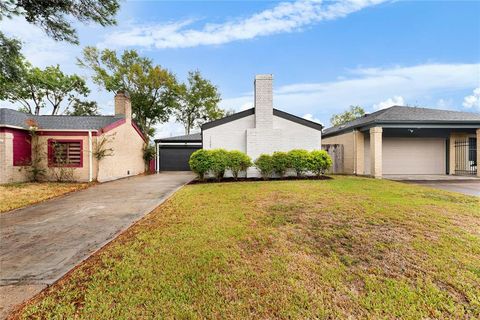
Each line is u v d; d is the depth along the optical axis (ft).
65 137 38.11
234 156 35.76
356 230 13.41
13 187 30.55
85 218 17.26
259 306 7.51
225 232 13.29
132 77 73.51
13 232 14.32
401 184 30.04
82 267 9.85
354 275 9.20
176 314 7.15
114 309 7.33
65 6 17.34
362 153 44.98
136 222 16.02
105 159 40.42
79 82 85.87
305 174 38.27
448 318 7.11
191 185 31.91
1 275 9.34
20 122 37.47
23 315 7.09
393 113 43.83
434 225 13.98
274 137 37.47
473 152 48.26
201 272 9.32
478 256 10.45
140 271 9.39
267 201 20.34
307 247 11.48
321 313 7.25
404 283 8.68
